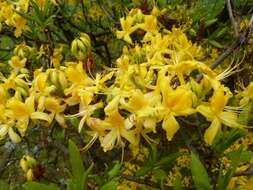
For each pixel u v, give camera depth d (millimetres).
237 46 343
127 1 528
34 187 287
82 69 325
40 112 317
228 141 311
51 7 467
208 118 278
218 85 283
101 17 606
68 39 558
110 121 289
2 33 546
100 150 450
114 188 273
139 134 289
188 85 282
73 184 287
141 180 335
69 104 314
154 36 405
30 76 442
